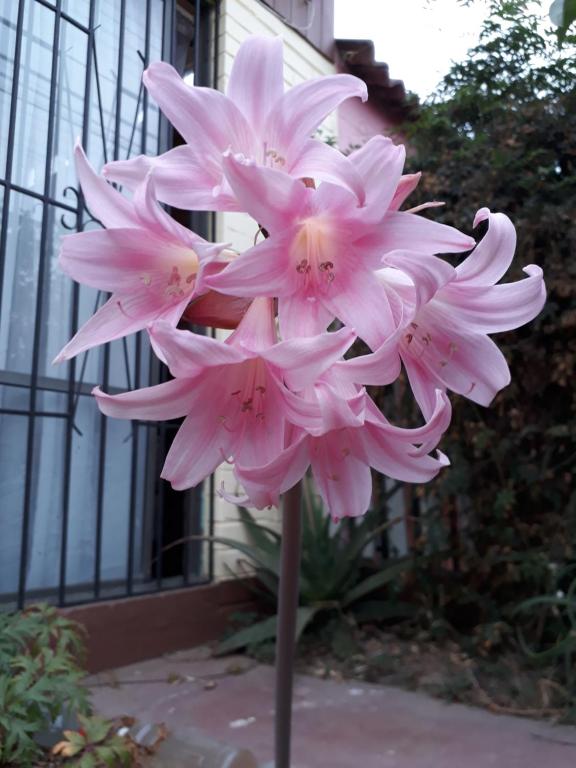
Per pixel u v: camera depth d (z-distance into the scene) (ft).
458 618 12.96
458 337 3.59
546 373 12.00
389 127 17.58
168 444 12.51
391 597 13.08
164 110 3.08
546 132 12.57
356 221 2.94
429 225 2.94
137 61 12.17
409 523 15.46
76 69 11.18
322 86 3.07
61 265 3.24
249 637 11.28
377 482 13.62
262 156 3.10
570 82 12.78
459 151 13.15
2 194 10.00
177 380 3.12
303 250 3.05
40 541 10.37
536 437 12.42
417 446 3.56
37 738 6.07
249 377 3.24
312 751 7.96
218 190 2.96
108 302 3.34
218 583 12.48
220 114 3.07
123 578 11.56
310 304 3.01
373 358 2.91
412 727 8.73
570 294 11.57
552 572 11.09
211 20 13.52
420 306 2.95
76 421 10.94
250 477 2.97
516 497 12.52
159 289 3.37
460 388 3.61
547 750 8.00
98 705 9.07
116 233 3.21
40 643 6.05
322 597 12.53
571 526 11.39
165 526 12.51
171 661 11.05
